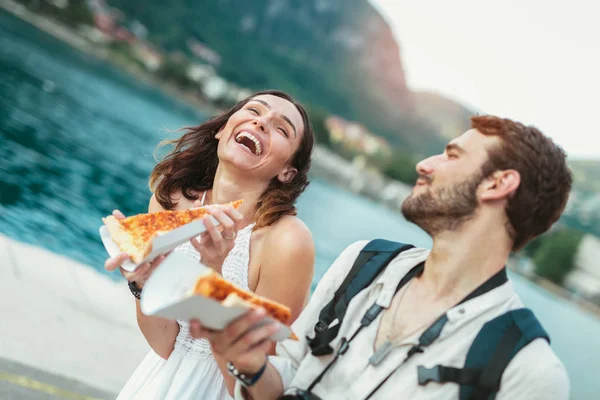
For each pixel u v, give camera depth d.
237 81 122.06
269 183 2.40
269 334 1.19
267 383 1.35
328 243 20.77
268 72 129.38
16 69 28.09
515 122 1.33
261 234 2.27
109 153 18.56
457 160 1.34
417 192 1.36
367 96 150.38
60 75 33.72
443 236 1.33
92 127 22.09
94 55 61.91
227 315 1.13
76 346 3.60
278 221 2.28
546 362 1.20
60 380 3.08
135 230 1.51
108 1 92.88
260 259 2.23
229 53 120.81
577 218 106.50
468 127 1.40
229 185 2.34
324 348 1.38
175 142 2.69
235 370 1.32
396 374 1.28
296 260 2.17
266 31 136.50
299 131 2.36
